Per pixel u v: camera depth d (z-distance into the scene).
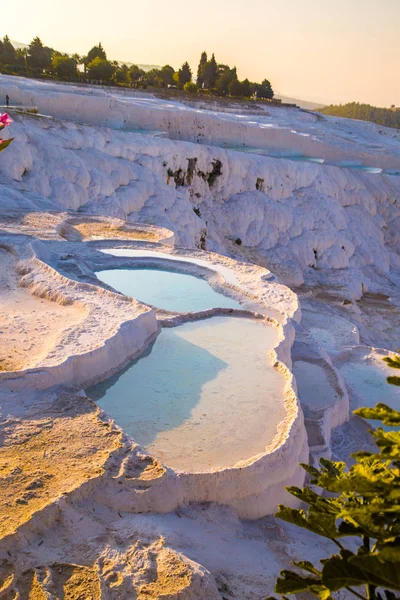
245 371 9.75
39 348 9.15
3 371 8.03
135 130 42.72
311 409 10.97
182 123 45.00
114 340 9.47
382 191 48.03
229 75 89.44
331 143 56.88
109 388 8.85
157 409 8.35
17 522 5.45
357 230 43.78
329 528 2.27
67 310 11.05
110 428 7.24
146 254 16.56
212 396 8.83
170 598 5.00
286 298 13.88
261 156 41.59
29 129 28.91
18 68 69.88
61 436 6.95
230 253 36.34
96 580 5.09
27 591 4.90
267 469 7.23
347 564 2.02
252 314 12.37
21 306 11.11
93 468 6.38
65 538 5.56
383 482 2.09
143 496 6.26
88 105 40.47
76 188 28.06
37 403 7.68
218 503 6.89
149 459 6.76
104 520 5.93
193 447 7.50
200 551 5.98
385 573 1.92
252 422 8.20
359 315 32.91
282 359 10.56
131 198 31.27
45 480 6.12
